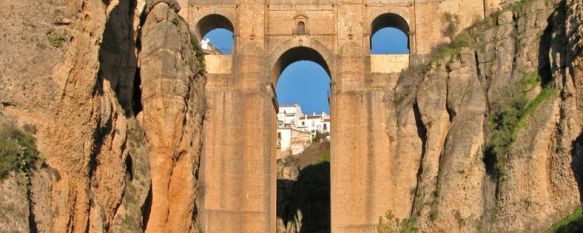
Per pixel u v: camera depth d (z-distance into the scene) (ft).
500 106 152.56
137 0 128.26
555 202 126.52
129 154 114.73
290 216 228.84
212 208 168.66
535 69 150.10
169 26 133.59
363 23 184.14
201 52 167.63
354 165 173.37
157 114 127.65
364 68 180.65
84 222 89.56
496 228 137.39
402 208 168.86
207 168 171.22
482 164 153.79
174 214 131.44
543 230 125.80
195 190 137.59
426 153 167.22
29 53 83.71
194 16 186.91
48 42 84.74
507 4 176.24
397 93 177.78
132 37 123.24
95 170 97.04
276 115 190.19
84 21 88.17
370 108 177.06
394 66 181.98
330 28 184.55
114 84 110.63
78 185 88.74
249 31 182.29
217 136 173.47
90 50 88.74
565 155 125.49
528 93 146.82
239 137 173.78
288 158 280.72
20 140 79.51
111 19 108.88
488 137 152.76
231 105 175.73
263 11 183.73
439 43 182.70
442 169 159.43
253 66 179.22
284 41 183.73
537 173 131.13
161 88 128.16
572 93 128.06
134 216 108.47
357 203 171.01
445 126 167.53
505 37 163.73
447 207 153.79
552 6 156.25
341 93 178.09
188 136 134.31
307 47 183.83
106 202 99.50
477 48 169.48
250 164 172.35
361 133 175.42
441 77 171.22
